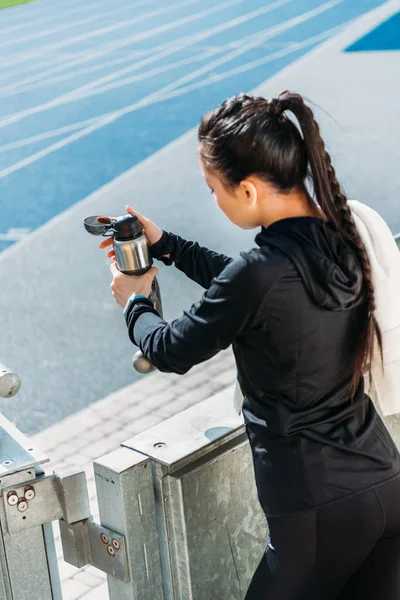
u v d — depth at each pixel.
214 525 1.95
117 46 15.93
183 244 2.08
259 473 1.71
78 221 8.04
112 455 1.86
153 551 1.91
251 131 1.55
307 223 1.61
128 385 5.01
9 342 5.71
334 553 1.70
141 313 1.81
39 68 14.98
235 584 2.05
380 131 9.45
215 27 16.55
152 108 11.92
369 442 1.70
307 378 1.64
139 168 9.44
